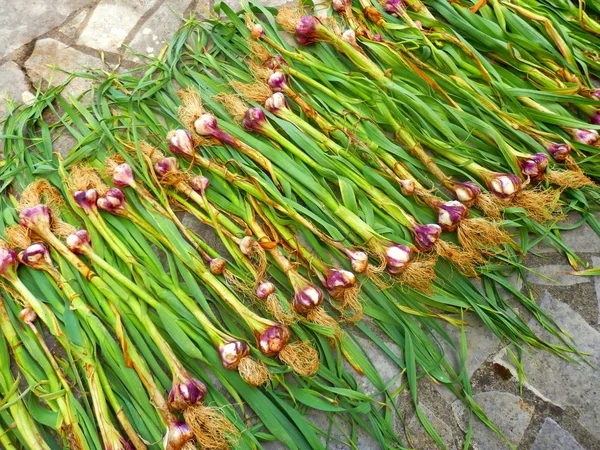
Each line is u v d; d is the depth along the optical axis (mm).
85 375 719
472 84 937
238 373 732
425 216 854
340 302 796
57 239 789
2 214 836
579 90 924
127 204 832
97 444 683
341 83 935
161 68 961
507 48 955
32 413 697
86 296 772
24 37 1062
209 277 771
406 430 746
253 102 914
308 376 735
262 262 774
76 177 818
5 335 753
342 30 1035
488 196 824
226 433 695
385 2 1030
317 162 871
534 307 801
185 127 886
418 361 771
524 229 854
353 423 739
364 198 845
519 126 902
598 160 899
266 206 842
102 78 1004
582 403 765
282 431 711
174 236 792
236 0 1097
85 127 905
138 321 757
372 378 760
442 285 817
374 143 874
